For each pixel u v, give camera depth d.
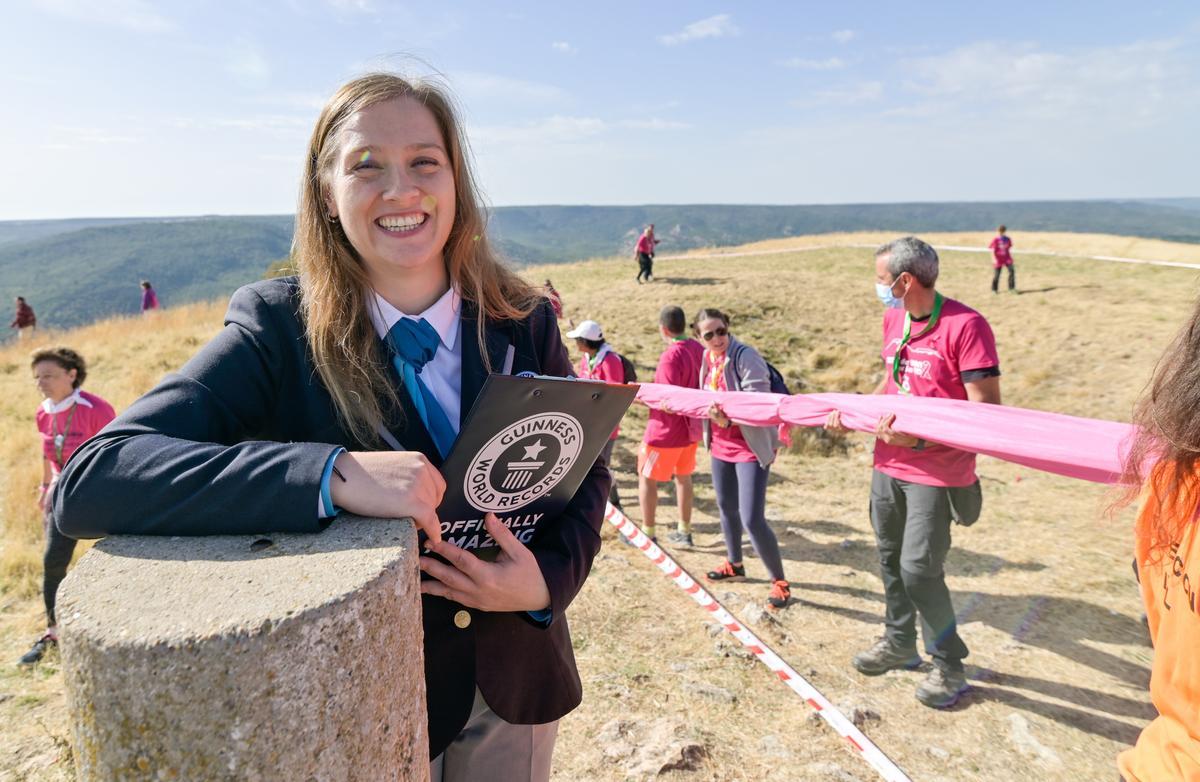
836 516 6.76
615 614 4.57
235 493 0.96
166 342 16.25
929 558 3.53
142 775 0.74
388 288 1.37
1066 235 36.56
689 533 6.05
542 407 1.18
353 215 1.26
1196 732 1.14
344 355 1.27
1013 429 3.18
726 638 4.26
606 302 18.27
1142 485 1.30
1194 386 1.16
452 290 1.41
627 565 5.45
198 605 0.77
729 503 5.20
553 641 1.48
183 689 0.72
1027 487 7.25
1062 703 3.56
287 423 1.30
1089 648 4.10
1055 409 10.69
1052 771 3.06
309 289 1.30
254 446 1.03
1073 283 20.36
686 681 3.77
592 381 1.20
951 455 3.51
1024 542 5.77
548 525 1.46
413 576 0.94
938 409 3.47
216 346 1.24
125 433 1.07
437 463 1.33
